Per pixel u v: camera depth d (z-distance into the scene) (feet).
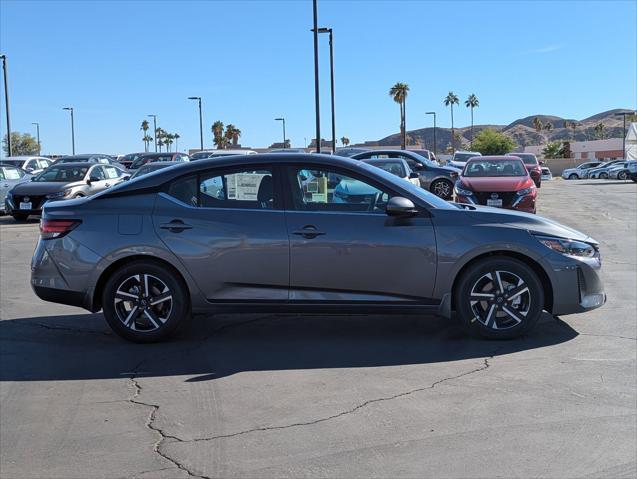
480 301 19.77
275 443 13.37
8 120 110.11
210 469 12.35
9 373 17.88
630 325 21.68
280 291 19.65
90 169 64.64
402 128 172.65
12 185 66.13
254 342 20.42
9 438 13.89
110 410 15.29
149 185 20.27
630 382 16.47
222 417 14.75
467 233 19.45
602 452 12.77
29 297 27.50
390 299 19.63
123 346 20.16
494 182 47.70
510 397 15.56
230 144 280.92
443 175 70.69
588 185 121.70
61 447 13.44
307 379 17.04
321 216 19.63
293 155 20.24
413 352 19.16
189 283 19.74
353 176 19.99
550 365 17.79
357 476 11.97
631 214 60.18
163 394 16.21
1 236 50.34
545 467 12.21
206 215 19.77
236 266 19.60
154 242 19.63
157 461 12.74
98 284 20.08
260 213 19.76
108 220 19.92
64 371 18.01
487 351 19.10
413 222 19.57
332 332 21.42
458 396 15.66
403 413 14.73
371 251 19.39
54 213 20.30
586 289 19.88
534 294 19.63
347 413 14.79
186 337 21.04
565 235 19.90
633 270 31.78
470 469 12.16
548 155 340.18
